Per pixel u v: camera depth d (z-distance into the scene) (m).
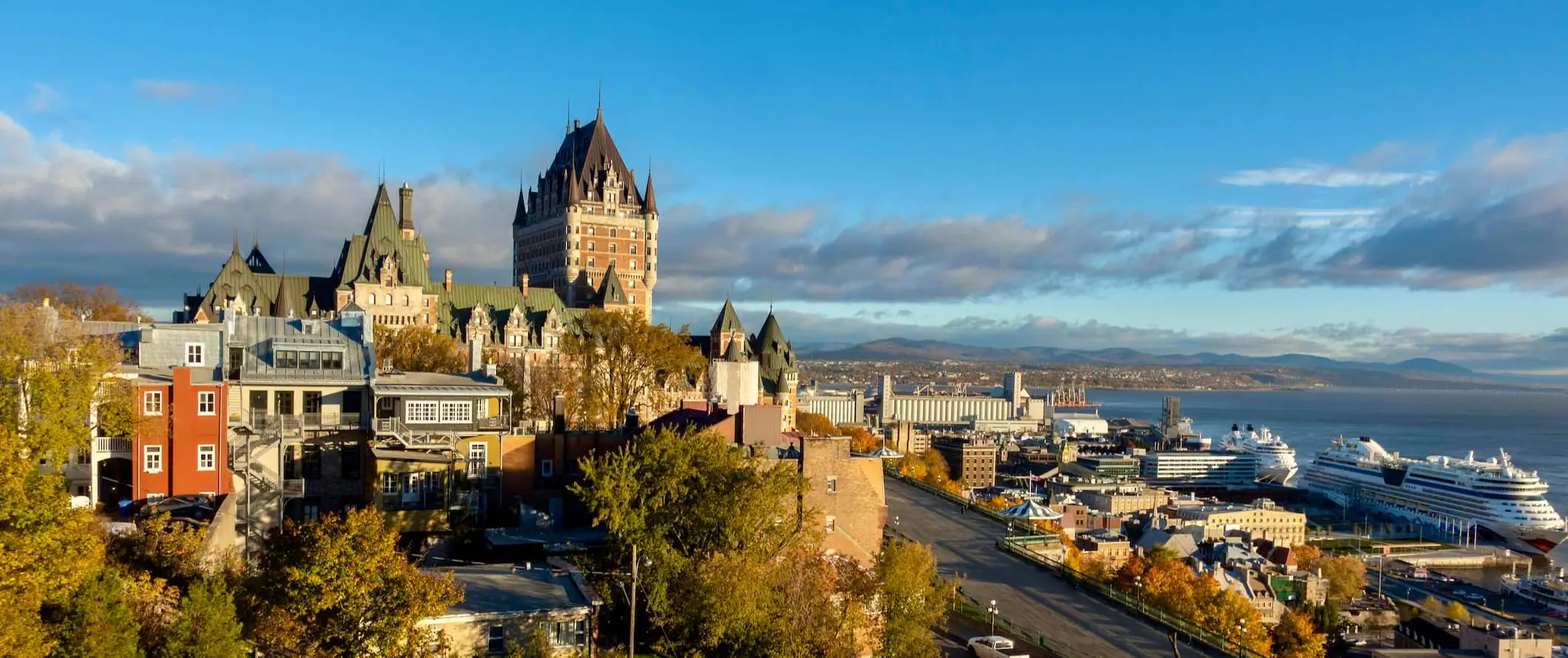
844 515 90.06
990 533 136.62
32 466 53.66
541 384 139.50
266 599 52.31
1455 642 186.12
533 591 63.59
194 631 50.09
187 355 82.50
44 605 52.59
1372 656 168.75
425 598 52.44
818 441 89.25
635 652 66.94
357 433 82.94
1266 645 146.38
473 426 84.25
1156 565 164.88
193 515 73.75
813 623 67.50
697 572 66.75
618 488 67.00
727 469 73.12
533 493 84.44
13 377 70.75
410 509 79.06
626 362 140.25
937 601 76.44
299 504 80.88
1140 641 95.81
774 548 73.44
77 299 138.50
